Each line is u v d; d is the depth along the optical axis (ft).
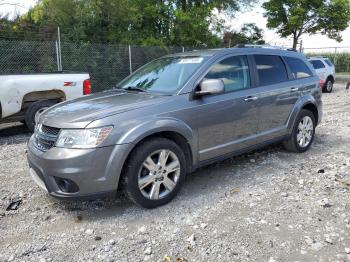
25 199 14.40
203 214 12.88
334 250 10.63
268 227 11.94
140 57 55.26
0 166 18.61
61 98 27.09
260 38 94.22
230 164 18.30
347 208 13.26
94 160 11.92
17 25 57.62
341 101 46.32
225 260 10.23
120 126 12.37
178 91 14.32
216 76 15.47
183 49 61.93
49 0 66.54
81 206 13.70
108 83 52.37
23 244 11.19
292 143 19.56
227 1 85.92
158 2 78.95
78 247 11.00
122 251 10.73
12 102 24.82
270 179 16.15
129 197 12.92
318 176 16.49
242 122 16.28
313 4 85.92
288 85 18.74
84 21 67.31
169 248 10.85
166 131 13.55
